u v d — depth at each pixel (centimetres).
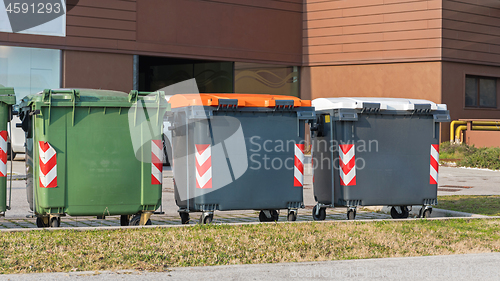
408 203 1188
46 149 972
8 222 1123
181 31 3150
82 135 991
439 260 808
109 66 2964
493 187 1931
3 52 2717
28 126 1025
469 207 1382
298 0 3506
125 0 2981
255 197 1091
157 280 678
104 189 1000
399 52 3322
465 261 804
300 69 3544
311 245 882
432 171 1199
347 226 1052
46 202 973
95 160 996
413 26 3294
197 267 739
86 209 993
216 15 3250
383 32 3353
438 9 3234
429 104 1191
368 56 3391
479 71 3438
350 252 852
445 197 1591
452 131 3312
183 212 1125
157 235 926
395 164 1182
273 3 3419
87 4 2886
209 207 1067
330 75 3491
